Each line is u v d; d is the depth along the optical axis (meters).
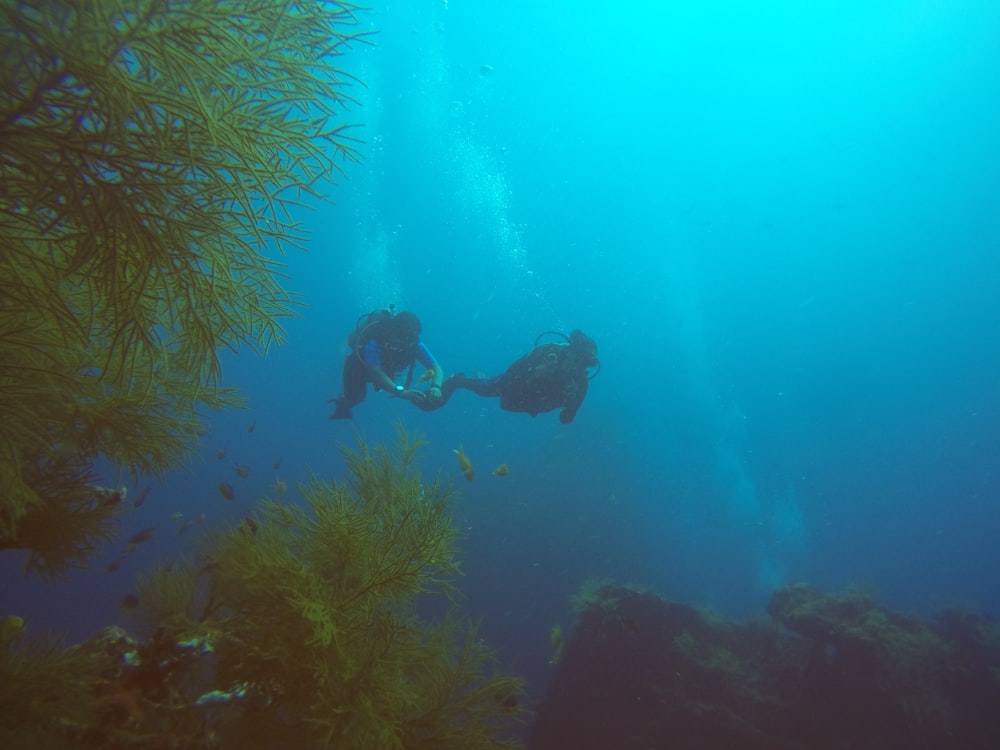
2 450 2.28
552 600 16.20
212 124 2.03
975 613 8.86
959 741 6.95
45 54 1.72
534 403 8.48
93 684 2.93
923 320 45.50
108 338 2.84
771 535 27.61
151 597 3.57
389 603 3.73
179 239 2.33
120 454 3.36
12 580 15.84
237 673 2.98
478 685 4.01
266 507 3.75
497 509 19.39
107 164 2.01
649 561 20.62
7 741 2.14
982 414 48.00
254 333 3.38
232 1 2.24
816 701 7.58
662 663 8.27
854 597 8.70
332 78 2.68
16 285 2.10
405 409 30.11
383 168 27.56
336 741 2.93
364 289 30.62
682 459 26.88
